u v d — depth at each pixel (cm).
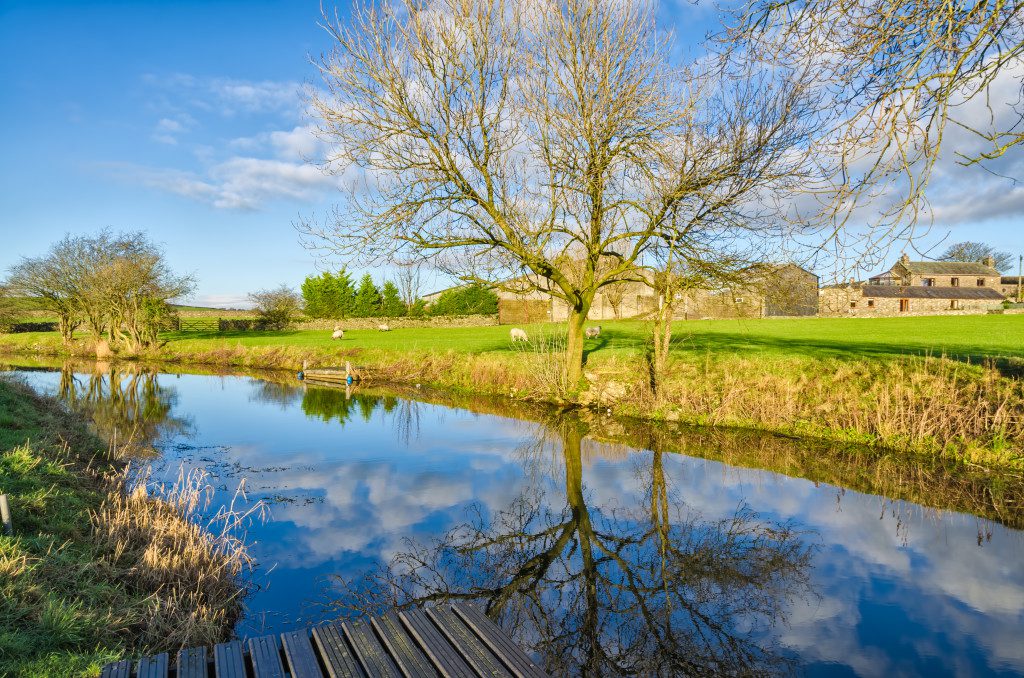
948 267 7131
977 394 1412
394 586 803
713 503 1120
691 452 1462
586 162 1647
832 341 2622
